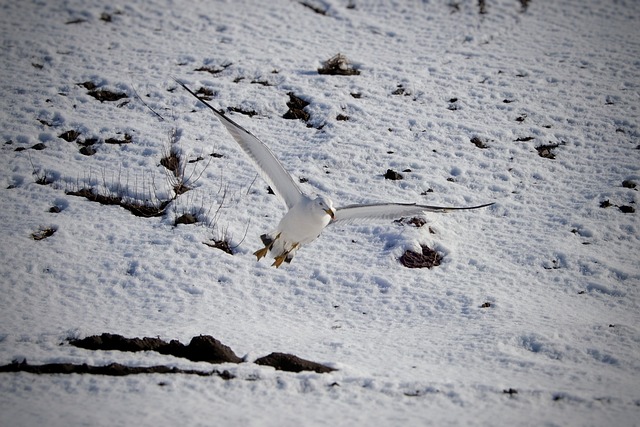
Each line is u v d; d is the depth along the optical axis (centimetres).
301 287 1496
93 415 944
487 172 1872
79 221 1622
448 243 1630
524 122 2052
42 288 1426
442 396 1045
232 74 2181
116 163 1811
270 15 2508
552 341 1257
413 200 1748
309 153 1884
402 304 1442
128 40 2323
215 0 2573
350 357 1201
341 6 2578
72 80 2109
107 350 1145
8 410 954
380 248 1609
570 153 1945
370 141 1945
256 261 1558
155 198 1706
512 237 1662
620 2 2619
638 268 1559
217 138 1931
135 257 1528
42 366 1067
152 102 2044
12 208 1641
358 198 1742
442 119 2050
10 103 1989
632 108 2106
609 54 2350
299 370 1109
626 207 1747
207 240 1598
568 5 2609
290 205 1136
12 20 2373
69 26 2373
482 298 1453
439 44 2403
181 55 2259
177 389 1027
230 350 1145
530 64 2305
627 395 1059
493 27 2492
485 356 1214
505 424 966
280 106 2062
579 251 1608
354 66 2256
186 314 1373
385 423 959
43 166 1775
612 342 1271
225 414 960
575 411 1010
